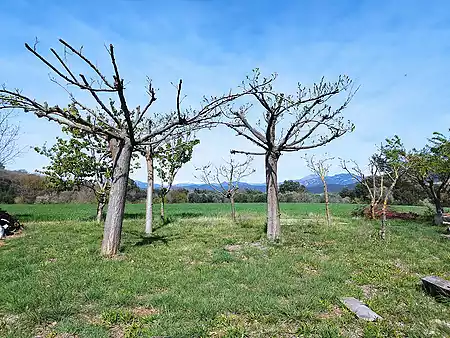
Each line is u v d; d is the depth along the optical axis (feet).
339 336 13.37
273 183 39.17
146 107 31.27
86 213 86.58
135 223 56.85
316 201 161.17
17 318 15.17
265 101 35.37
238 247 33.42
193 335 13.46
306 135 38.75
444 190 61.31
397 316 15.79
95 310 15.99
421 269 25.07
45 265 24.41
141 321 14.66
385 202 40.78
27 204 129.70
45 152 56.13
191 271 22.76
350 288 19.54
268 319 14.90
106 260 26.14
